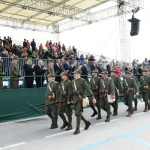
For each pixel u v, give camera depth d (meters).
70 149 5.27
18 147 5.55
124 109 11.00
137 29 16.08
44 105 7.50
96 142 5.73
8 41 15.77
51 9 18.50
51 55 14.60
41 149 5.34
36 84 10.58
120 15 18.88
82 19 20.69
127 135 6.32
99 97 8.65
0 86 9.05
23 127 7.71
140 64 17.84
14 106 8.95
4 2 16.38
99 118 8.70
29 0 16.70
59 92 7.25
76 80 6.68
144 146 5.40
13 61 9.65
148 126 7.34
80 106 6.57
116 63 16.02
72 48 19.44
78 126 6.60
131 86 9.19
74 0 17.06
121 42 19.30
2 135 6.71
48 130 7.19
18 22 21.41
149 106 10.62
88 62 14.61
